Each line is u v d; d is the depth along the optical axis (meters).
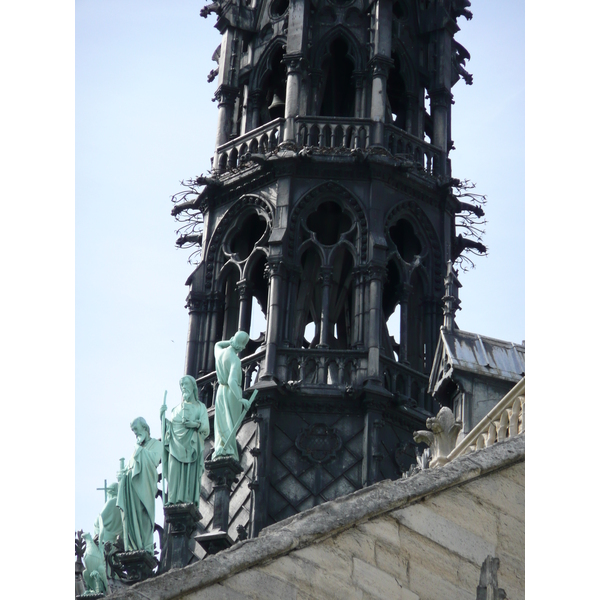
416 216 121.44
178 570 49.19
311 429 111.56
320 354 113.62
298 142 120.88
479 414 83.81
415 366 117.94
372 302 115.31
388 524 52.72
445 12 130.00
